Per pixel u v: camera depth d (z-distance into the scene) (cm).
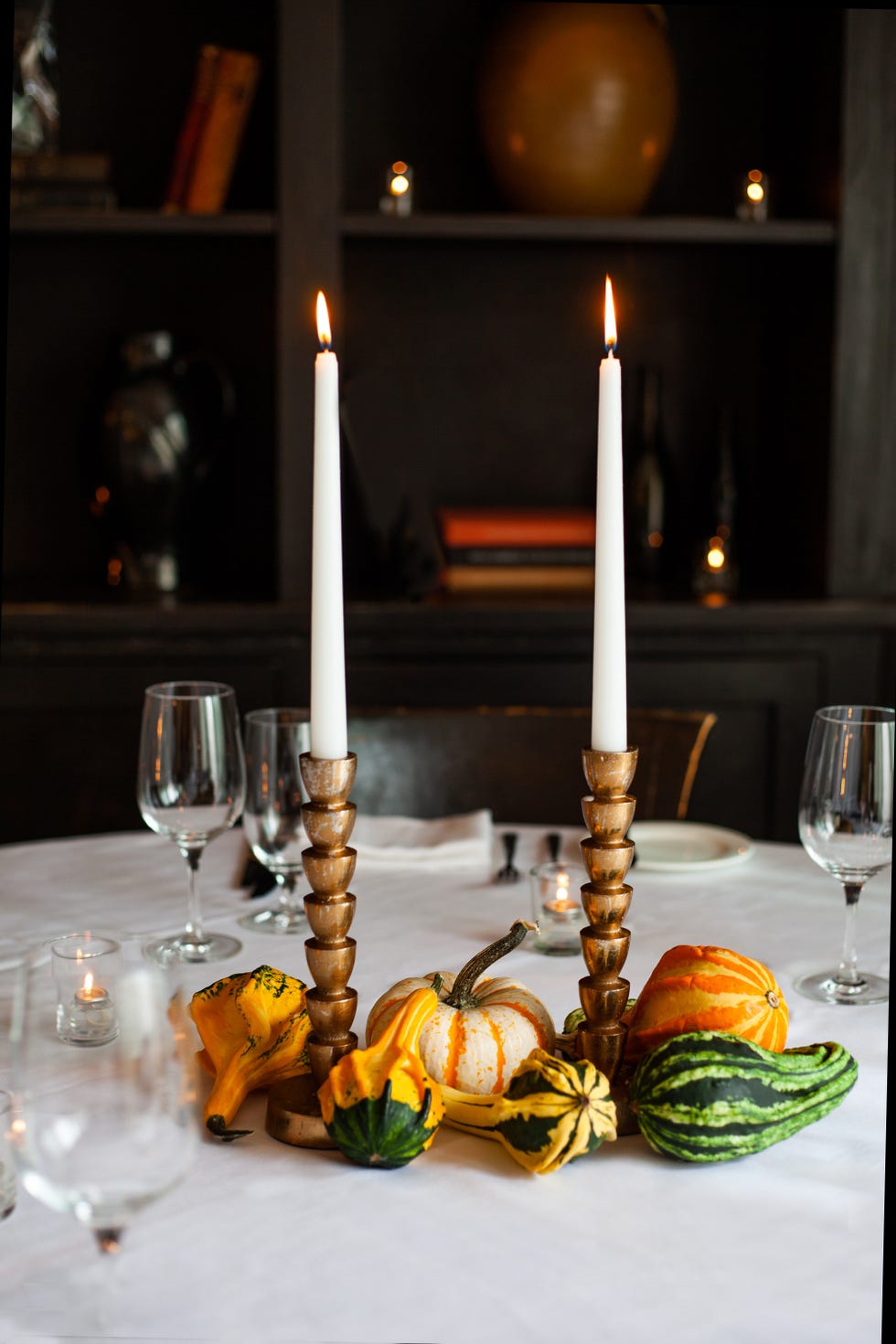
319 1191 62
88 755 195
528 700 199
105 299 216
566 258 223
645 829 127
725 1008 66
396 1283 55
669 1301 55
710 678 202
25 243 213
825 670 203
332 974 65
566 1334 52
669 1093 62
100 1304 54
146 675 194
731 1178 64
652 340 227
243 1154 66
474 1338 52
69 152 213
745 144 225
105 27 211
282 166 191
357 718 150
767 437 229
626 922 102
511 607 196
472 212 220
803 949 96
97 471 204
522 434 226
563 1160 62
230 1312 54
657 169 204
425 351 223
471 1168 64
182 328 217
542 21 195
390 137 218
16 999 48
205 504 211
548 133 196
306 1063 69
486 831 120
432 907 105
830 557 208
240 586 218
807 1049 66
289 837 100
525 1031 67
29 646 191
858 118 198
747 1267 57
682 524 231
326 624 63
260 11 212
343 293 221
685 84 223
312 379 196
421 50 217
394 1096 62
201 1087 71
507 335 224
